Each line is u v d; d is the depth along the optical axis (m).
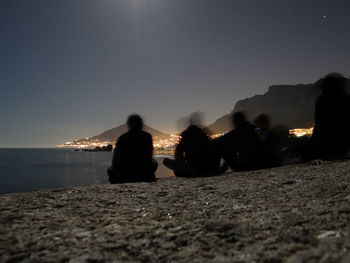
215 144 6.00
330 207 2.19
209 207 2.57
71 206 2.76
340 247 1.39
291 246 1.52
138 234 1.89
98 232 1.96
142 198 3.11
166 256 1.54
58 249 1.67
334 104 5.39
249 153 6.04
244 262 1.37
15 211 2.54
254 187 3.37
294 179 3.56
